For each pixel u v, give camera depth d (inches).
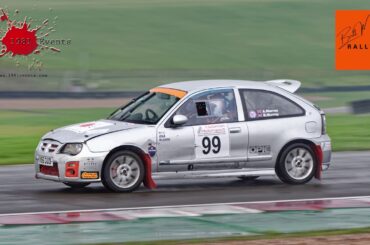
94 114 3513.8
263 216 1105.4
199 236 950.4
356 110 3526.1
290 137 1466.5
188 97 1424.7
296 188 1432.1
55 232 971.9
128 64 6245.1
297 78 5743.1
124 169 1363.2
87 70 5620.1
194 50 6963.6
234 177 1565.0
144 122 1411.2
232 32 7637.8
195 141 1405.0
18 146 2287.2
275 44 7283.5
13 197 1314.0
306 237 920.3
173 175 1397.6
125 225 1027.3
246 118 1448.1
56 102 4097.0
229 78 5413.4
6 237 935.7
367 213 1136.2
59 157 1348.4
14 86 4913.9
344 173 1665.8
